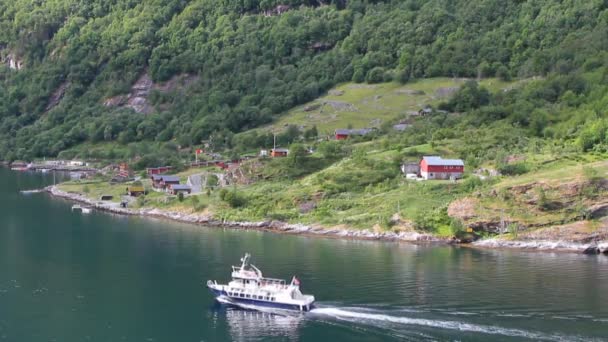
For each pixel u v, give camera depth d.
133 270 160.62
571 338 113.50
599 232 177.75
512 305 129.62
